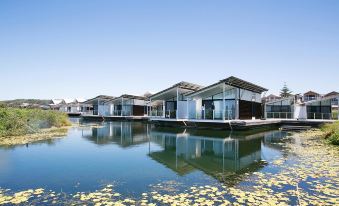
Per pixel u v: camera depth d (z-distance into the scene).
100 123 30.66
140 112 38.81
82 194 5.54
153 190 5.79
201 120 20.42
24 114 18.55
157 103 34.56
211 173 7.33
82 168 7.91
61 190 5.83
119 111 38.34
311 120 24.06
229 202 4.92
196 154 10.54
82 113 43.62
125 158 9.53
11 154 10.15
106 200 5.14
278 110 30.17
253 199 5.03
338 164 7.92
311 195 5.28
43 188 5.98
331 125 15.64
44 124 22.22
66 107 56.59
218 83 19.56
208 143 13.62
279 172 7.21
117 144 13.09
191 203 4.91
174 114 24.50
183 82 22.75
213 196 5.29
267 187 5.88
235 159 9.49
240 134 17.58
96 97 39.62
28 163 8.59
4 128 15.73
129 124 28.80
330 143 12.07
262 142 13.73
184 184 6.24
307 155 9.43
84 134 17.66
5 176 7.02
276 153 10.29
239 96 21.73
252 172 7.33
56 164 8.45
